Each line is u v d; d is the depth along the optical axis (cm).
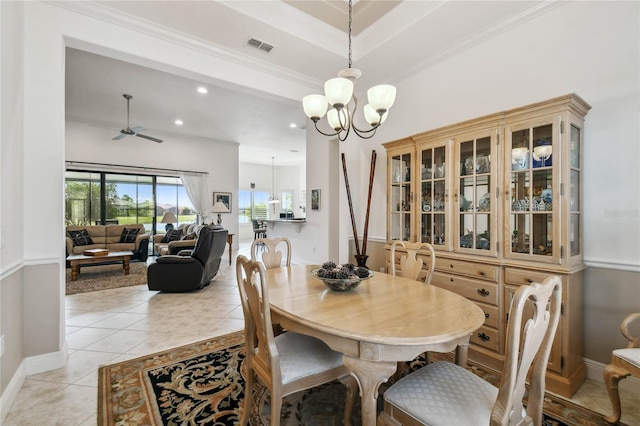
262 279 132
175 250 566
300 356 154
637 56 197
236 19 258
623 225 201
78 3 232
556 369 196
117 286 459
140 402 183
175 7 243
